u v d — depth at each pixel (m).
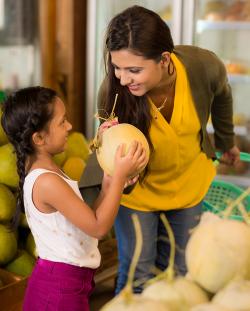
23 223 2.39
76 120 3.76
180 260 1.32
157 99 1.82
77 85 3.72
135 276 2.02
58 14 3.64
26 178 1.62
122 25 1.54
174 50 1.87
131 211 2.00
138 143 1.47
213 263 0.87
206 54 1.91
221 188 2.49
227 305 0.80
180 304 0.83
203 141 2.00
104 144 1.49
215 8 3.47
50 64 3.71
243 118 3.56
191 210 2.03
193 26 3.29
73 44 3.64
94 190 1.92
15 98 1.63
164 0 3.55
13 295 2.08
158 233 2.12
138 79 1.57
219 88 1.96
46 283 1.65
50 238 1.63
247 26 3.33
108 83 1.74
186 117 1.86
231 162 2.33
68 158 2.57
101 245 2.49
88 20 3.55
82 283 1.67
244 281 0.85
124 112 1.76
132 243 2.03
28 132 1.59
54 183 1.56
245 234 0.89
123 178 1.46
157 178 1.96
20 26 3.92
